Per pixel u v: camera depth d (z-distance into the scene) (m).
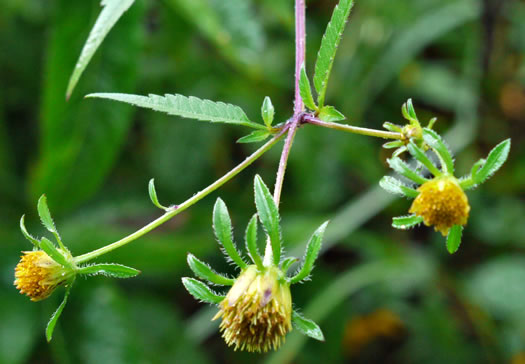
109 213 0.48
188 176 0.52
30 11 0.52
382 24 0.55
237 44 0.40
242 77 0.52
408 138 0.31
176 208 0.30
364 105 0.54
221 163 0.53
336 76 0.54
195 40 0.51
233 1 0.40
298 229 0.50
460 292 0.53
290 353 0.45
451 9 0.54
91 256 0.31
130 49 0.39
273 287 0.30
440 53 0.60
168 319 0.49
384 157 0.54
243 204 0.53
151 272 0.46
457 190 0.30
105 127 0.40
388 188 0.31
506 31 0.56
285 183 0.54
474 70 0.54
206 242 0.47
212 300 0.30
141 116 0.52
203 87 0.52
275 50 0.53
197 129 0.52
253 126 0.31
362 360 0.57
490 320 0.52
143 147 0.53
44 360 0.46
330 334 0.52
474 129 0.54
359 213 0.51
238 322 0.30
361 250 0.55
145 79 0.51
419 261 0.53
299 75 0.32
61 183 0.41
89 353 0.41
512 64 0.56
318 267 0.54
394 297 0.55
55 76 0.39
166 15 0.47
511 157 0.56
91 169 0.40
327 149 0.53
